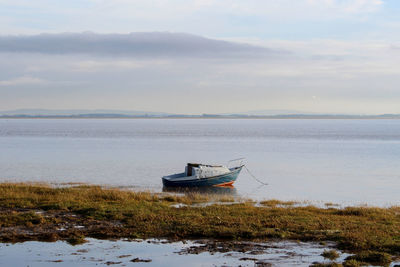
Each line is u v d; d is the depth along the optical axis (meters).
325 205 31.64
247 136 164.75
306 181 49.34
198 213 22.77
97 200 27.88
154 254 15.72
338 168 62.84
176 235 18.17
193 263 14.74
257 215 22.56
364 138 152.38
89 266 14.39
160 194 36.50
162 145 111.56
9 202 25.70
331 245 16.89
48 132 188.50
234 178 45.69
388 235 17.98
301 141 133.88
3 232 18.61
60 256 15.42
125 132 194.25
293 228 19.36
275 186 45.25
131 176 51.84
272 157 81.06
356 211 24.78
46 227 19.59
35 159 72.62
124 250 16.20
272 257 15.38
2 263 14.62
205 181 43.41
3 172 54.88
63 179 48.44
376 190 41.97
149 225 19.67
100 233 18.47
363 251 15.84
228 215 22.33
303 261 14.95
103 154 83.50
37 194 29.95
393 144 119.44
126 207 24.56
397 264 14.59
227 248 16.45
